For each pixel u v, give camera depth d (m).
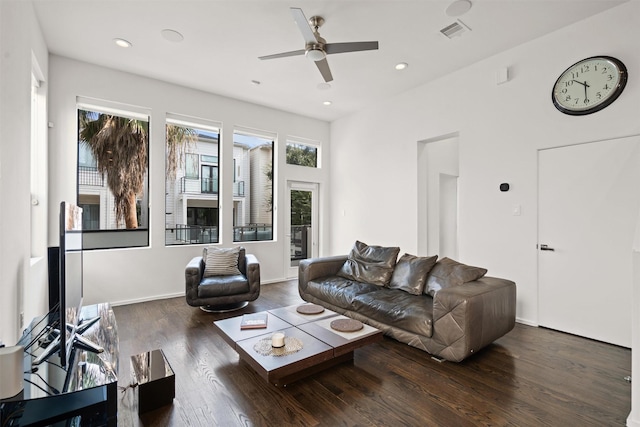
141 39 3.29
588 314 2.98
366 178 5.49
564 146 3.13
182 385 2.12
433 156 5.16
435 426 1.71
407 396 2.00
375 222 5.32
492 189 3.69
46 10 2.80
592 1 2.72
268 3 2.71
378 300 2.98
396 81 4.38
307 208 6.06
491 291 2.55
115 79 3.99
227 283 3.66
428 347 2.54
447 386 2.12
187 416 1.80
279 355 2.00
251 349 2.08
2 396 1.20
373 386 2.12
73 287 1.87
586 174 3.00
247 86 4.53
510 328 2.78
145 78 4.21
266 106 5.38
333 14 2.86
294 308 2.96
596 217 2.94
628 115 2.73
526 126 3.40
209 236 4.87
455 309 2.37
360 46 2.65
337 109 5.55
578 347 2.77
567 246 3.12
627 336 2.75
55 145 3.60
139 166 4.32
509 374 2.28
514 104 3.49
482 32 3.18
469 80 3.92
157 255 4.30
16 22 2.06
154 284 4.27
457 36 3.25
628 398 1.97
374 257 3.78
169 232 4.53
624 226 2.78
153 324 3.29
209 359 2.50
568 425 1.72
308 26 2.38
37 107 3.30
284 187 5.65
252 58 3.70
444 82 4.21
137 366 2.05
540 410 1.85
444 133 4.21
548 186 3.25
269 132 5.45
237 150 5.21
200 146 4.81
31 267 2.51
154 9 2.80
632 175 2.74
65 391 1.31
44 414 1.47
